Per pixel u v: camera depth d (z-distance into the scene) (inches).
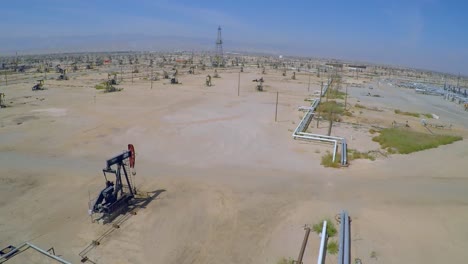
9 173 699.4
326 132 1146.7
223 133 1065.5
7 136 963.3
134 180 680.4
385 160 856.3
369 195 640.4
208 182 680.4
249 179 701.3
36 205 572.1
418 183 704.4
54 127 1072.2
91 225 514.9
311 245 474.0
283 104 1673.2
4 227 503.2
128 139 965.8
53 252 446.9
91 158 802.2
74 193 619.5
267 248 468.1
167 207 575.5
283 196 626.5
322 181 702.5
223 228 516.7
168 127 1113.4
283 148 931.3
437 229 523.2
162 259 439.8
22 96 1656.0
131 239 482.0
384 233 509.4
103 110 1355.8
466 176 748.6
